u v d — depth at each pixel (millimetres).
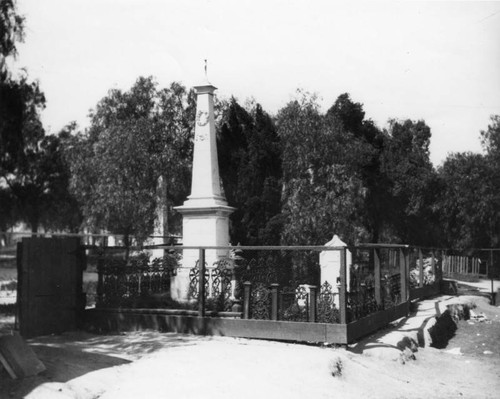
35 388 7309
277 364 9156
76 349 10211
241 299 12633
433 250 23688
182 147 29484
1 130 15805
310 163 25188
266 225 23891
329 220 23984
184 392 7766
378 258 14047
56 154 31453
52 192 31125
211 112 17000
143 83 30172
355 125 40938
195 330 12180
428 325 14672
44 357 9086
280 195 25000
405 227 45250
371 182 40312
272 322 11531
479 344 14672
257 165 24969
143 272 13461
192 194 16594
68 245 12773
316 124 25156
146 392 7742
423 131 48500
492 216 38094
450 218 41844
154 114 29875
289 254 18062
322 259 15273
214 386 8016
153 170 27797
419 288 20234
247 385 8117
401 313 15477
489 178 38938
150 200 27969
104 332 12516
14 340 8023
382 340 12031
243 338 11727
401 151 46969
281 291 12344
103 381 8102
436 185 42469
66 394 7266
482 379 10711
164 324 12500
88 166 29031
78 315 12891
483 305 21828
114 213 27281
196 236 16188
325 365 9242
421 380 10164
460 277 31953
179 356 9641
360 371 9703
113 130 27438
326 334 11094
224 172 26328
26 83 16906
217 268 12758
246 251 22656
